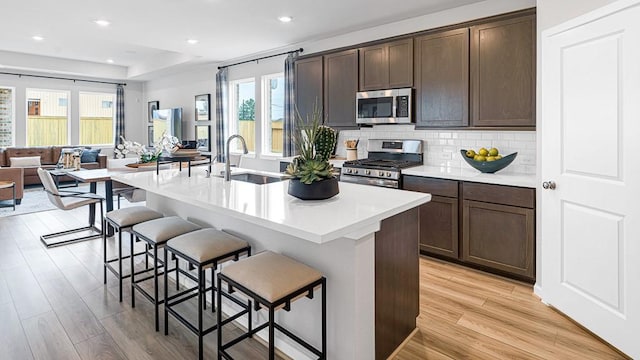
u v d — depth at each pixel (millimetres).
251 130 6535
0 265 3449
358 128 4523
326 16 4051
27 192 7188
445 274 3240
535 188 2881
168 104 8625
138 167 4508
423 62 3732
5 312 2572
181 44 5281
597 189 2232
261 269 1753
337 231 1526
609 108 2137
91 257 3676
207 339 2266
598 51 2188
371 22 4238
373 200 2104
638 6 1948
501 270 3125
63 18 4211
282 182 2762
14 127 8102
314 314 1985
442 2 3615
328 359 1937
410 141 4160
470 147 3787
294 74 5230
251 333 1993
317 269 1948
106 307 2650
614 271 2143
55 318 2496
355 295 1798
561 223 2531
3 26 4660
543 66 2637
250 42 5168
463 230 3312
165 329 2297
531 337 2285
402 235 2164
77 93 8852
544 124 2654
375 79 4098
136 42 5195
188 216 2922
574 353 2127
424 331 2350
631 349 2051
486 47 3328
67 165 4848
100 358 2074
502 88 3258
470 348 2176
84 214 5500
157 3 3701
